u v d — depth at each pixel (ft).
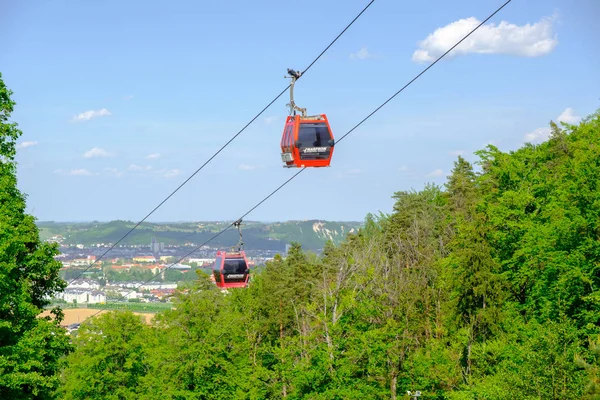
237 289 269.44
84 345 208.03
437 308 202.90
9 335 116.47
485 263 169.68
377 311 179.63
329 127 108.47
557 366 98.22
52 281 131.85
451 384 157.38
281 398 201.98
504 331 159.63
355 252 235.20
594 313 130.52
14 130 128.16
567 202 150.92
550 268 145.69
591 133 170.91
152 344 221.46
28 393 117.19
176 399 192.54
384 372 174.29
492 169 208.23
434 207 300.81
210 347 193.16
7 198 125.49
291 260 304.30
